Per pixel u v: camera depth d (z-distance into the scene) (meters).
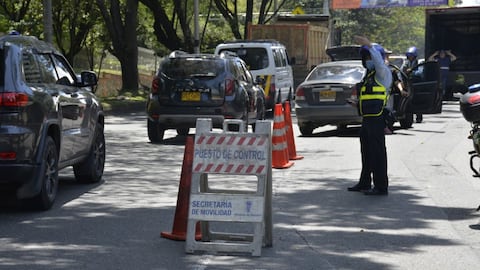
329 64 42.66
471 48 70.69
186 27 85.56
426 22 71.12
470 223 19.62
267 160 16.47
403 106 42.81
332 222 19.67
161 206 21.83
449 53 69.06
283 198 23.08
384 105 23.50
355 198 23.11
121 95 72.94
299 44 74.25
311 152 34.62
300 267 15.43
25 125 19.98
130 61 77.94
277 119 29.48
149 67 139.38
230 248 16.34
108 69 141.88
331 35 93.56
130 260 15.91
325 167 29.81
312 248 16.97
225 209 16.45
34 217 20.19
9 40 20.88
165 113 38.09
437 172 28.31
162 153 34.38
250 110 40.12
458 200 22.77
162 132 39.53
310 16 90.12
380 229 18.89
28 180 20.11
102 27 97.19
